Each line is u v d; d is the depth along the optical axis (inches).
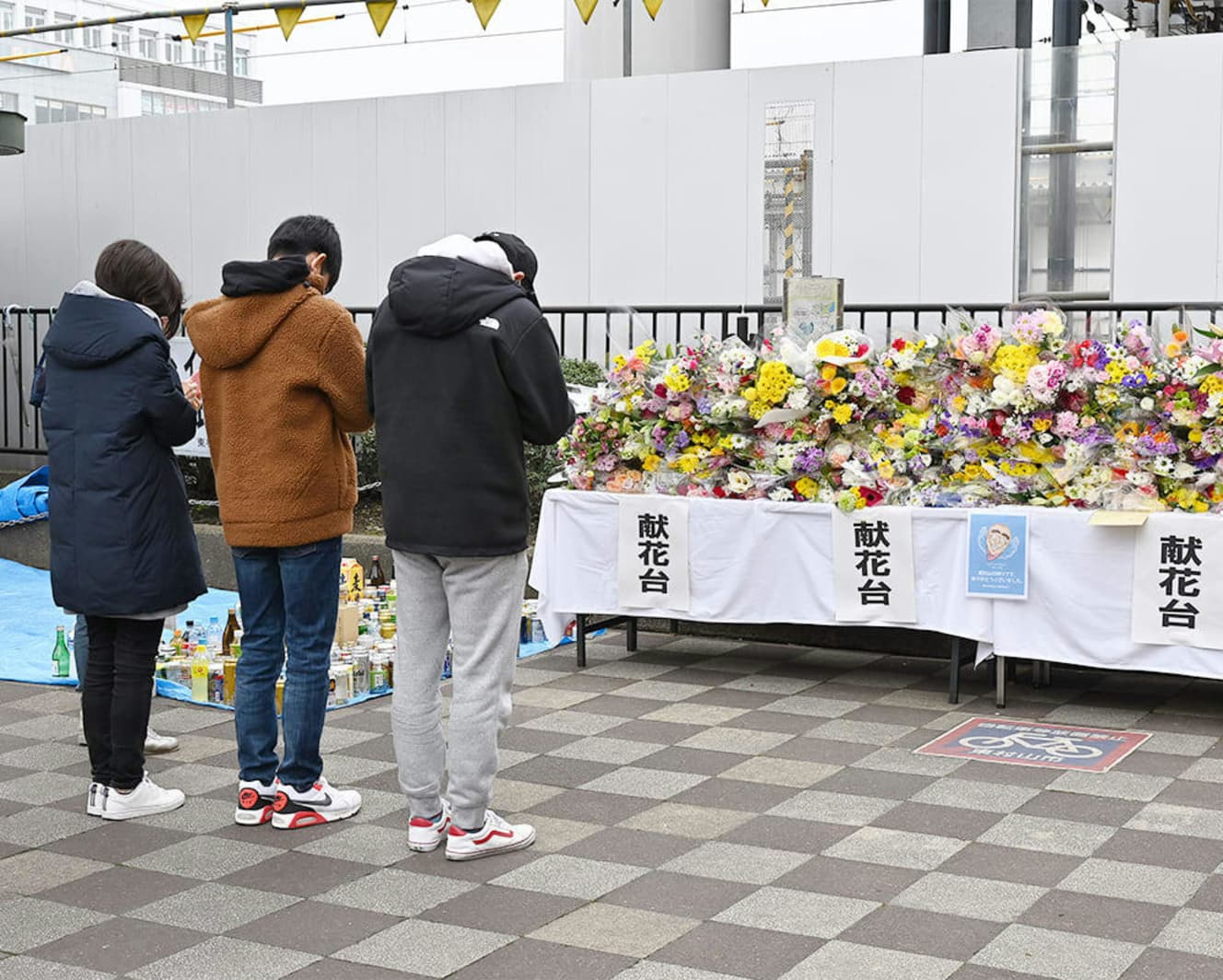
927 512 232.7
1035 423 227.0
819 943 140.4
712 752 207.0
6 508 385.4
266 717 178.7
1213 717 224.1
